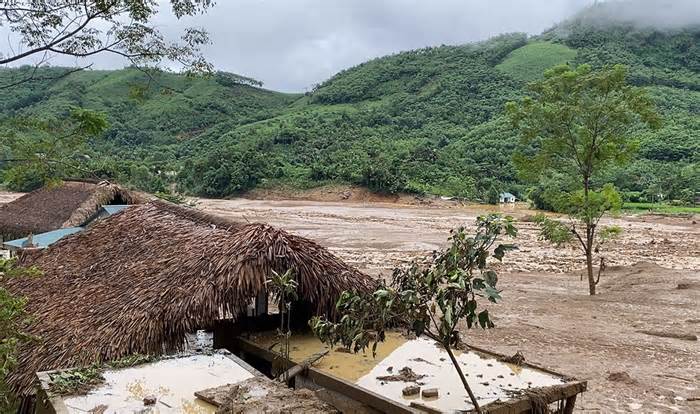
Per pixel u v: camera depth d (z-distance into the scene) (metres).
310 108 116.94
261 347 6.46
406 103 110.81
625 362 11.19
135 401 4.43
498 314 15.23
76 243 9.63
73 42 6.39
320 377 5.53
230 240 7.07
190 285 6.64
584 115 17.55
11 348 5.64
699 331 13.71
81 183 18.48
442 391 5.25
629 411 8.63
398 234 36.44
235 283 6.52
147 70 7.05
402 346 6.59
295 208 55.81
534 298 17.77
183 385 4.77
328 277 6.90
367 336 4.86
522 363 6.00
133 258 8.14
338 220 45.34
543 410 5.01
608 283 20.89
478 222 4.71
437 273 4.53
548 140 18.44
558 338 12.88
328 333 5.07
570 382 5.45
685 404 8.95
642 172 73.75
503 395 5.13
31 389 5.86
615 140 17.73
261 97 136.62
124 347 6.06
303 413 3.99
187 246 7.64
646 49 130.75
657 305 16.64
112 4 6.43
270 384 4.64
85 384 4.74
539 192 59.22
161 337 6.20
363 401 5.04
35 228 17.12
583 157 18.03
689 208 62.09
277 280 6.19
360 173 68.12
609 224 47.25
